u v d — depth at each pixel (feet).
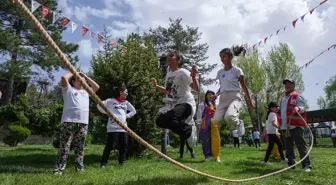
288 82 20.18
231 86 16.47
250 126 122.11
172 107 15.67
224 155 32.65
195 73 14.60
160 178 14.57
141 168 18.74
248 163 22.65
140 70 27.25
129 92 26.96
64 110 16.38
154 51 30.68
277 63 106.93
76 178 14.40
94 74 28.27
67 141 16.17
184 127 15.31
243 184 13.87
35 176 14.58
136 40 30.48
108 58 28.22
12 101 77.71
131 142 25.96
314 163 23.21
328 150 49.32
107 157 19.69
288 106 19.67
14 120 59.21
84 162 23.18
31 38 63.21
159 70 29.30
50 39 5.27
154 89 27.48
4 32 55.16
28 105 68.28
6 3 57.62
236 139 67.21
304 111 19.24
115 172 16.76
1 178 13.64
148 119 27.04
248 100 16.96
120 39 31.24
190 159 26.30
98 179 14.14
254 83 105.40
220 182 14.02
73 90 16.60
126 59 27.58
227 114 15.89
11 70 58.13
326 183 14.48
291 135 19.43
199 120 26.27
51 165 21.02
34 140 66.69
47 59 64.90
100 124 31.22
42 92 107.96
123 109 20.70
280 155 24.79
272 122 23.34
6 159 24.95
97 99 6.42
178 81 15.56
